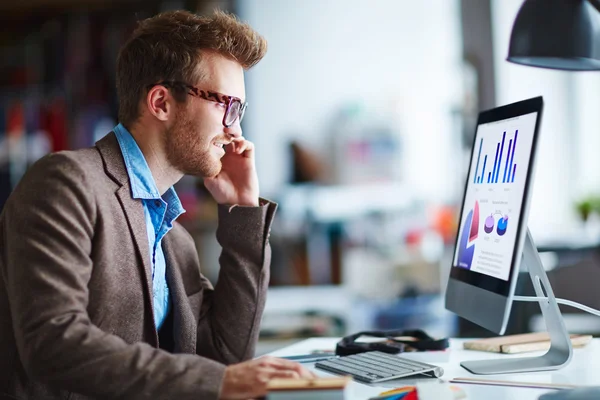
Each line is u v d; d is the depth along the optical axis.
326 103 5.28
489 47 4.96
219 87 1.60
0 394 1.43
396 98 5.15
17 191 1.39
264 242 1.80
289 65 5.33
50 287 1.29
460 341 1.86
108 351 1.26
